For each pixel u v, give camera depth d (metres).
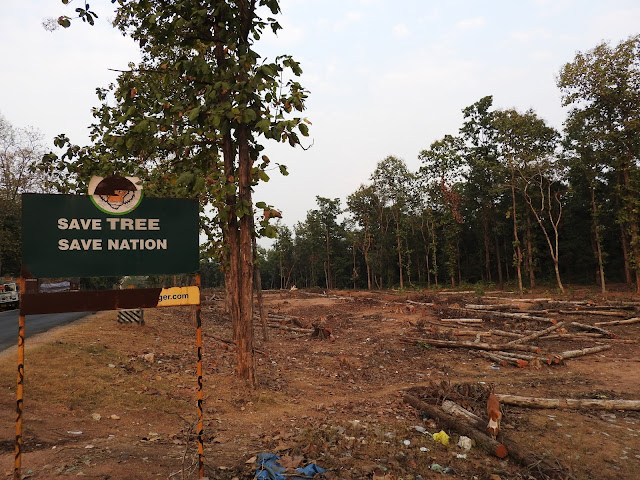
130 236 3.74
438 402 7.12
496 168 40.25
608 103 33.09
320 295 38.81
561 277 53.03
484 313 20.67
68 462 4.32
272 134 7.37
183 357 10.52
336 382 9.77
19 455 3.31
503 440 5.54
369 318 21.03
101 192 3.67
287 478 4.06
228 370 9.62
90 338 11.32
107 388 7.24
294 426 6.24
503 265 60.50
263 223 7.88
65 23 6.47
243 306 8.45
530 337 14.82
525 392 8.52
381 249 63.47
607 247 49.56
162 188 11.88
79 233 3.58
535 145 40.28
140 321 14.59
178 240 3.91
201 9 7.54
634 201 32.75
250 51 7.62
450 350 13.66
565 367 11.30
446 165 50.66
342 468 4.52
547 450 5.43
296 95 7.61
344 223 79.00
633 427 6.54
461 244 63.84
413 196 59.94
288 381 9.42
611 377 10.05
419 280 65.50
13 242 39.00
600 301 24.00
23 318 3.38
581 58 32.72
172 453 4.81
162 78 8.72
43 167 10.79
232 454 4.88
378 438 5.61
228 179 8.05
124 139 8.10
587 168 37.69
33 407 6.04
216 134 8.45
